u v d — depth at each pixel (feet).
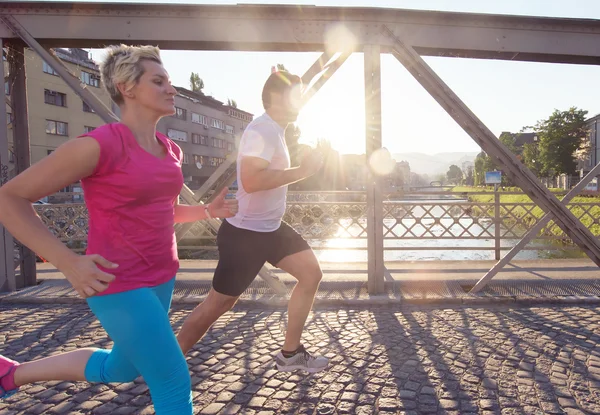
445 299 16.93
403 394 9.45
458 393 9.48
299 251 9.30
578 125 168.86
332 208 26.23
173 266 6.14
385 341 12.85
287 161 9.10
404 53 17.28
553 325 14.11
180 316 15.96
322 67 17.42
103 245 5.40
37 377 6.26
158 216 5.74
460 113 17.22
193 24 17.46
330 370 10.78
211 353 12.08
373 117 17.63
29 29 17.58
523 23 17.62
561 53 17.79
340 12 17.17
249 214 8.79
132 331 5.31
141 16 17.49
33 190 4.83
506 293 17.58
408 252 36.40
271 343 12.85
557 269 22.11
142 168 5.42
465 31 17.51
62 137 126.62
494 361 11.23
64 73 17.29
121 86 5.69
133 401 9.25
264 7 17.07
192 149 187.83
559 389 9.60
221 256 8.98
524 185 17.25
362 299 16.89
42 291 18.62
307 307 9.58
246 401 9.23
